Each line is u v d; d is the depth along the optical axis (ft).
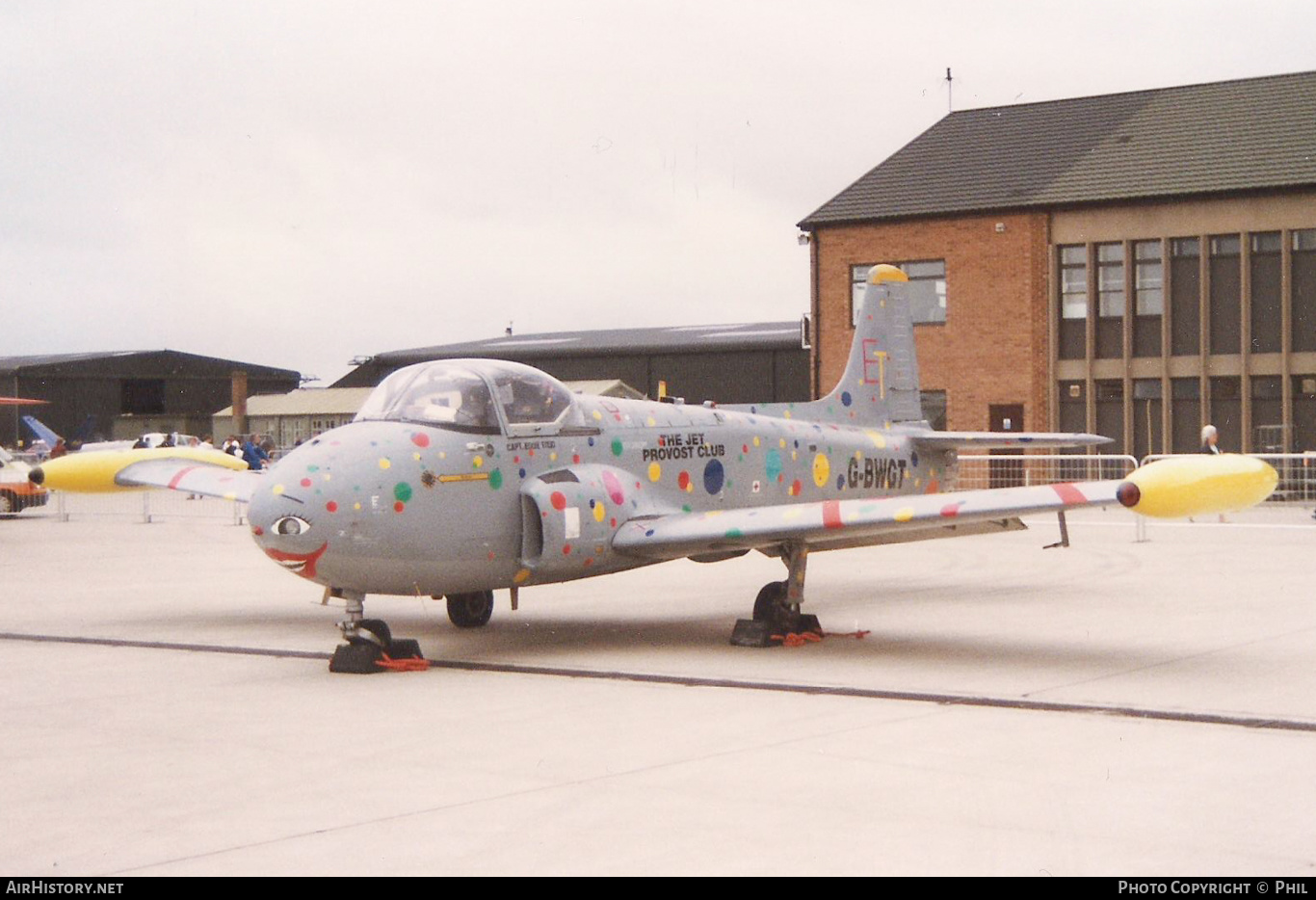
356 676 37.29
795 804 23.29
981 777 25.05
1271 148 126.52
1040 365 131.95
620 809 23.02
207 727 30.50
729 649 41.50
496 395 40.70
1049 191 131.85
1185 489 33.24
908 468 57.21
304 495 36.45
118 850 21.20
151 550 82.48
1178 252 127.03
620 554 42.75
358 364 214.48
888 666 37.86
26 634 46.39
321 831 22.00
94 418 237.25
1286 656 38.68
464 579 39.86
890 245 138.00
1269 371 123.65
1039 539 83.41
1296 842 20.92
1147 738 28.30
